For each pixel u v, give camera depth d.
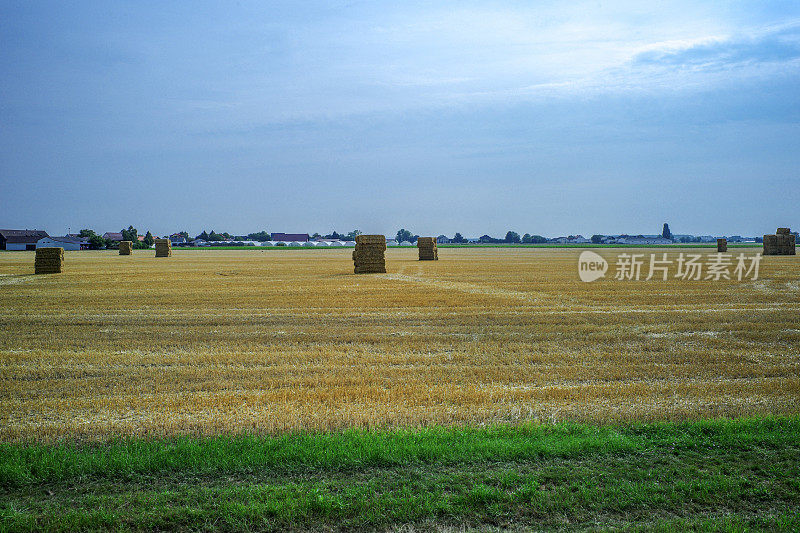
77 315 20.56
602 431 7.92
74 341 15.69
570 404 9.73
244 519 5.59
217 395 10.43
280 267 48.88
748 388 10.68
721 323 18.03
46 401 10.17
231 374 12.06
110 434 8.30
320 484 6.23
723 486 6.13
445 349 14.59
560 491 6.05
